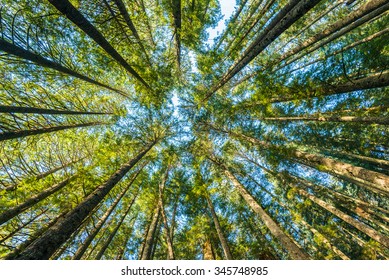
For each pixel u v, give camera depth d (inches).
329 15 469.7
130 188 440.8
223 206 467.5
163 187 449.4
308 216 420.2
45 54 245.3
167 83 418.6
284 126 392.8
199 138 472.1
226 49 476.4
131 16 360.8
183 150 461.4
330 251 311.9
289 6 194.9
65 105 344.2
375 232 266.1
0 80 237.5
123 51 371.9
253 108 348.5
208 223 418.9
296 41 490.3
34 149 323.3
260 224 430.6
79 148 407.2
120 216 405.7
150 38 485.4
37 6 227.6
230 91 506.0
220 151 467.5
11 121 250.7
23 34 221.8
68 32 263.7
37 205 272.4
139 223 462.9
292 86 280.1
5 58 207.9
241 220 448.5
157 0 401.7
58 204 255.9
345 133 376.5
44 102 287.6
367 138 362.3
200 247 438.3
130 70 331.6
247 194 362.6
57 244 133.3
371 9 189.5
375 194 404.8
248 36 457.4
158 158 449.1
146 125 418.6
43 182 259.4
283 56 362.6
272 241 409.4
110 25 314.7
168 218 479.2
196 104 443.5
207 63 394.3
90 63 315.0
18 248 212.1
